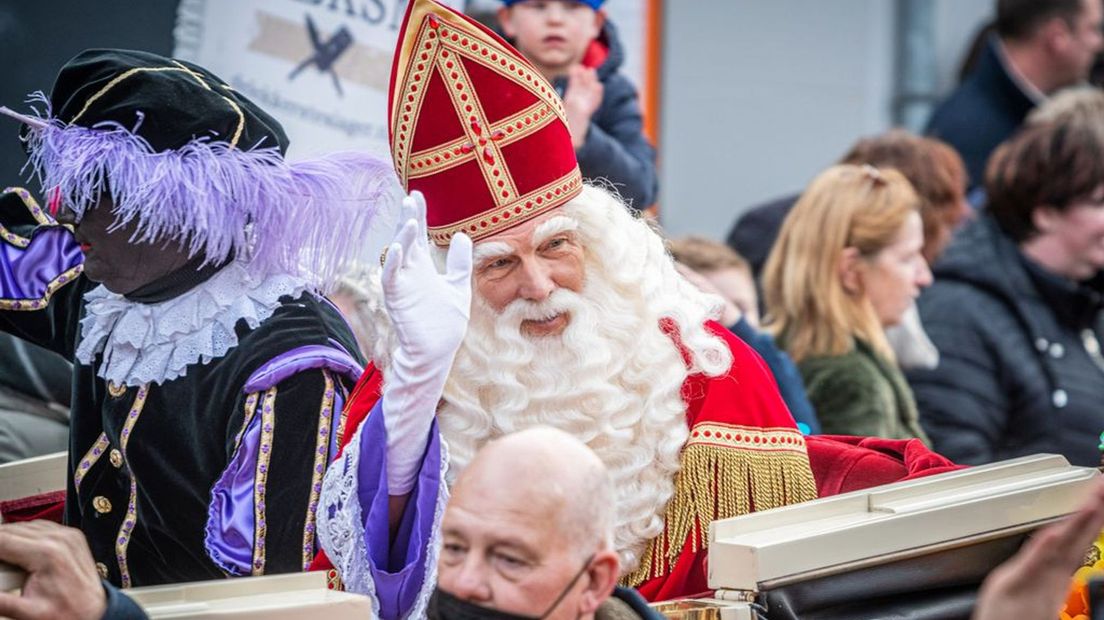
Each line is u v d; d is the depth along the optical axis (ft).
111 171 33.76
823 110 79.46
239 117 35.06
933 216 57.52
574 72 50.39
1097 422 56.85
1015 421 56.85
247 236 35.37
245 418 34.12
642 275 36.60
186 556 35.06
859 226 52.13
